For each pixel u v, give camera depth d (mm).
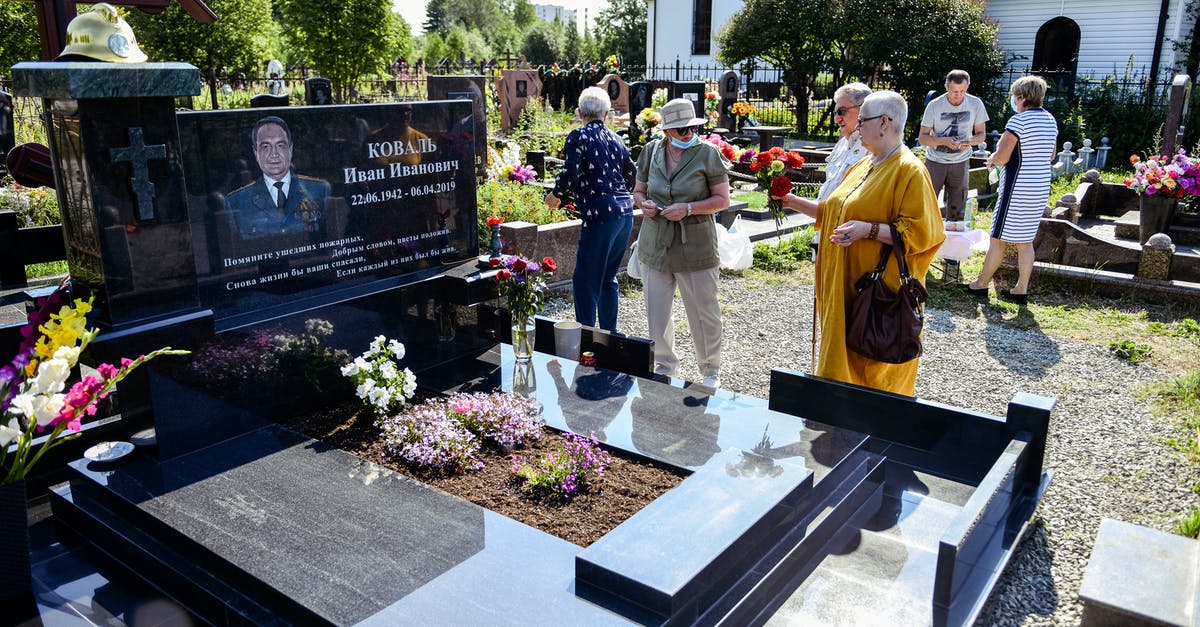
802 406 4219
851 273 3975
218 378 3691
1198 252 7953
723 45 21891
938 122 8227
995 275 7633
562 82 23453
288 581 2705
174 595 2969
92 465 3471
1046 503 3889
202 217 3623
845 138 4895
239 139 3695
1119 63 19094
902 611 2848
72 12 6840
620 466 3594
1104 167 15625
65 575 3086
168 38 21344
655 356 5168
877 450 4016
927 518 3475
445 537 2990
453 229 4832
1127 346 5902
